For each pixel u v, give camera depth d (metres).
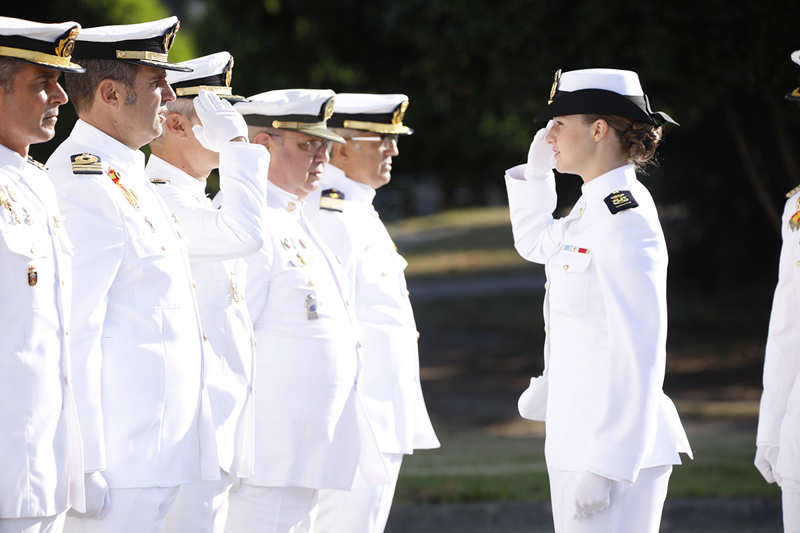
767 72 31.77
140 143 11.59
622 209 11.86
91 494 10.47
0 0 53.44
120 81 11.33
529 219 13.91
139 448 10.95
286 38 56.16
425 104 70.06
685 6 31.95
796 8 30.75
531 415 13.07
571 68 35.91
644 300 11.61
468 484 24.95
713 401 40.69
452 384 45.69
